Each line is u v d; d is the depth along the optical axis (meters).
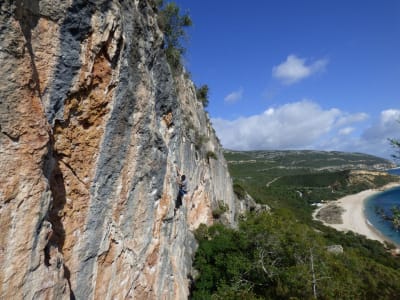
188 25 21.47
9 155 5.67
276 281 20.48
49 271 6.61
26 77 5.95
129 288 11.26
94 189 9.12
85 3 7.66
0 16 5.41
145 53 11.36
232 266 22.20
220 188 39.75
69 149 8.15
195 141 27.34
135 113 10.56
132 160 10.80
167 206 14.30
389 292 21.81
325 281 17.80
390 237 77.75
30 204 6.04
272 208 75.56
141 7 11.82
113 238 10.17
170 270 15.02
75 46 7.69
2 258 5.55
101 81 8.75
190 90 30.30
